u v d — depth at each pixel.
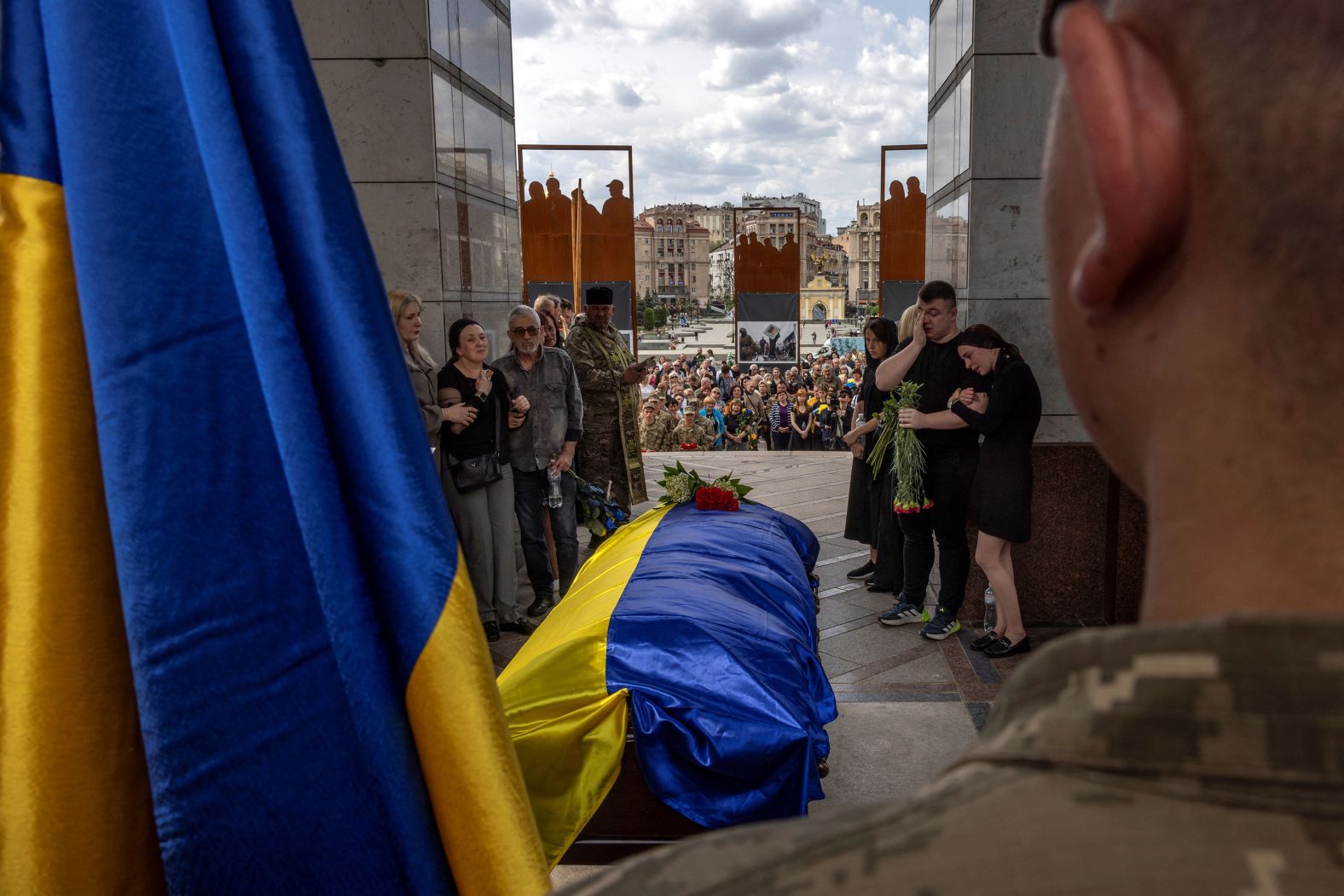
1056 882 0.24
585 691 2.46
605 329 6.00
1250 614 0.26
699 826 2.38
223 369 1.00
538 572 5.17
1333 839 0.23
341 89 4.97
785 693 2.50
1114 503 4.68
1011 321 4.74
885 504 5.30
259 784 1.00
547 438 5.08
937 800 0.29
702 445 13.03
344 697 1.02
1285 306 0.27
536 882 1.03
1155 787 0.25
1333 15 0.27
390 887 1.02
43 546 0.96
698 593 2.90
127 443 0.96
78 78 0.95
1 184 0.96
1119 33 0.31
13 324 0.95
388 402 1.02
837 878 0.27
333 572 0.99
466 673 1.03
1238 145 0.28
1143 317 0.31
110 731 0.99
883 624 4.93
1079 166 0.35
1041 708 0.30
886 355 5.52
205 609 0.98
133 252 0.96
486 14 6.05
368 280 1.03
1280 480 0.27
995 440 4.25
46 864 0.95
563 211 16.30
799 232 20.47
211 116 0.95
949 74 5.27
